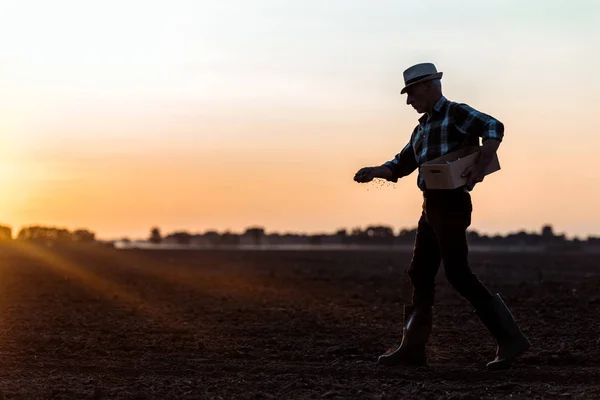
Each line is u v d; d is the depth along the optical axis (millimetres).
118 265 33750
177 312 15352
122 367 9648
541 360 9820
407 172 10117
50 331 12633
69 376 9148
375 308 15836
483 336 12008
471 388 8445
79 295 18828
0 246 59406
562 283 21578
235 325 13375
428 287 9844
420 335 9766
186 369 9555
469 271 9461
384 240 81875
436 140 9438
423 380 8945
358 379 8992
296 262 38500
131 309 15883
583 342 11133
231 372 9438
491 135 9086
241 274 27438
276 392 8328
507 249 71188
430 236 9734
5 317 14430
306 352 10734
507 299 16656
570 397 7914
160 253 52500
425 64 9484
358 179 10094
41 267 31062
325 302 17250
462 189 9281
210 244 86500
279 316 14617
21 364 9828
